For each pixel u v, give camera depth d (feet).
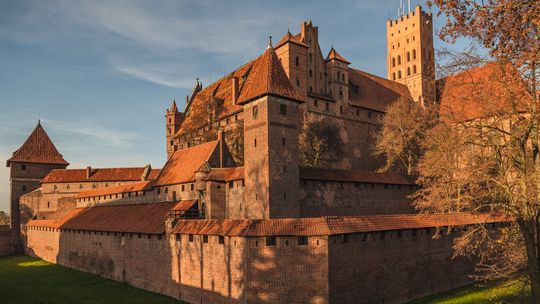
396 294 144.77
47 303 165.37
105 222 225.15
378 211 193.06
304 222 131.54
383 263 142.20
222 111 279.28
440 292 159.12
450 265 165.07
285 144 165.89
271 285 130.72
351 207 183.73
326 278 125.70
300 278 128.36
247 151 170.50
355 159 281.13
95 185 340.39
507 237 107.45
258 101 166.40
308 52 268.41
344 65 283.59
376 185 193.47
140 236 187.52
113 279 206.39
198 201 188.44
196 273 153.89
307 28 270.05
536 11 64.18
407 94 344.08
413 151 234.99
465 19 74.84
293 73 250.78
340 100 278.05
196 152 219.00
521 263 104.88
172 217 174.91
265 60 173.27
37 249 311.47
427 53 357.00
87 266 232.32
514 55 74.38
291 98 167.63
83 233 239.09
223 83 323.57
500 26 72.64
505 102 84.23
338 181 179.52
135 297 168.86
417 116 235.40
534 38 71.26
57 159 385.50
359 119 288.51
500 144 89.56
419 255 154.51
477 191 104.47
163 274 171.53
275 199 159.33
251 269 132.57
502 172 89.92
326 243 126.62
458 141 94.94
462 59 84.33
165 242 170.91
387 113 261.44
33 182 373.81
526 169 85.71
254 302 131.54
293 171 166.30
